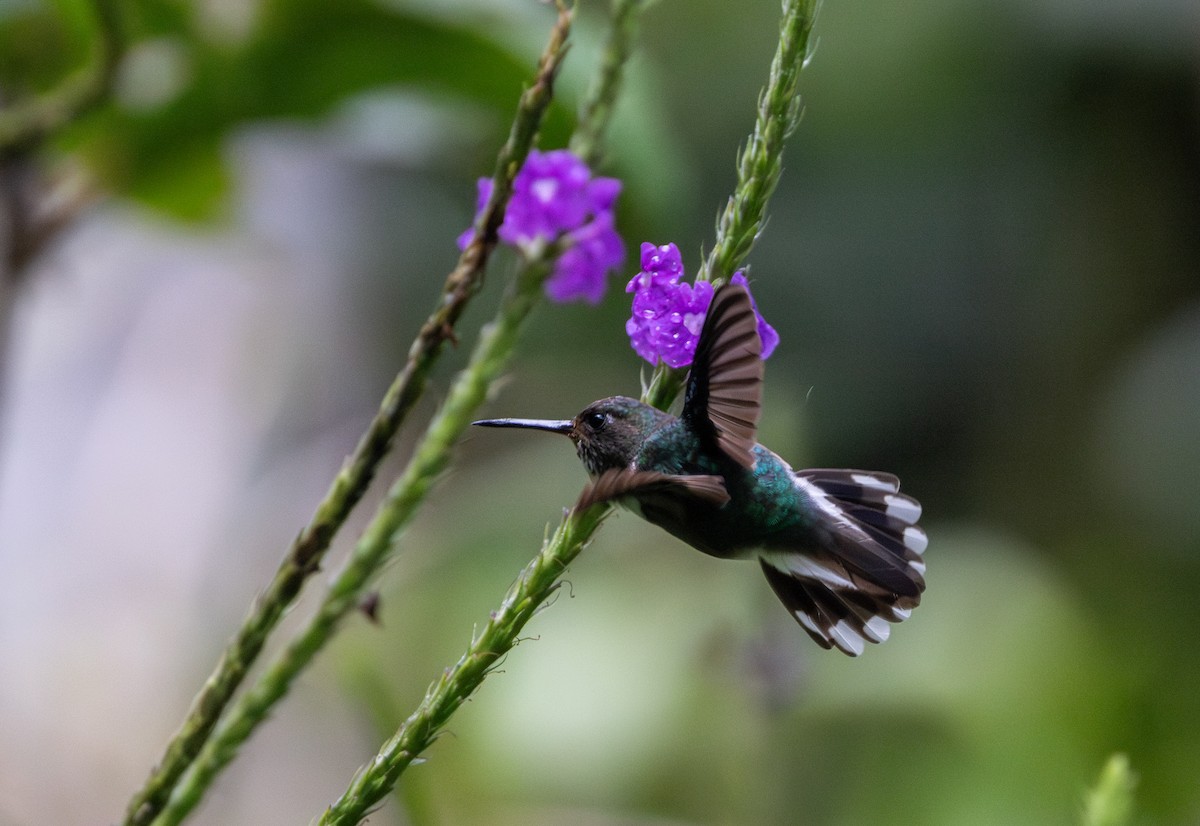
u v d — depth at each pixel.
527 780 10.36
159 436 11.09
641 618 10.77
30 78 7.45
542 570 3.58
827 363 18.27
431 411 11.95
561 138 7.36
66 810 9.77
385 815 7.62
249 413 11.77
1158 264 17.36
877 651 11.34
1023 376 17.83
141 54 7.05
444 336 2.95
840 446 18.14
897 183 18.11
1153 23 16.56
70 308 11.16
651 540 11.12
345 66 7.22
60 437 10.75
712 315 3.73
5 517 10.41
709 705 10.44
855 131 18.08
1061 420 17.50
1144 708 11.95
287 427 12.14
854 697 11.00
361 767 3.50
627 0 2.81
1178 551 14.58
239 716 3.06
